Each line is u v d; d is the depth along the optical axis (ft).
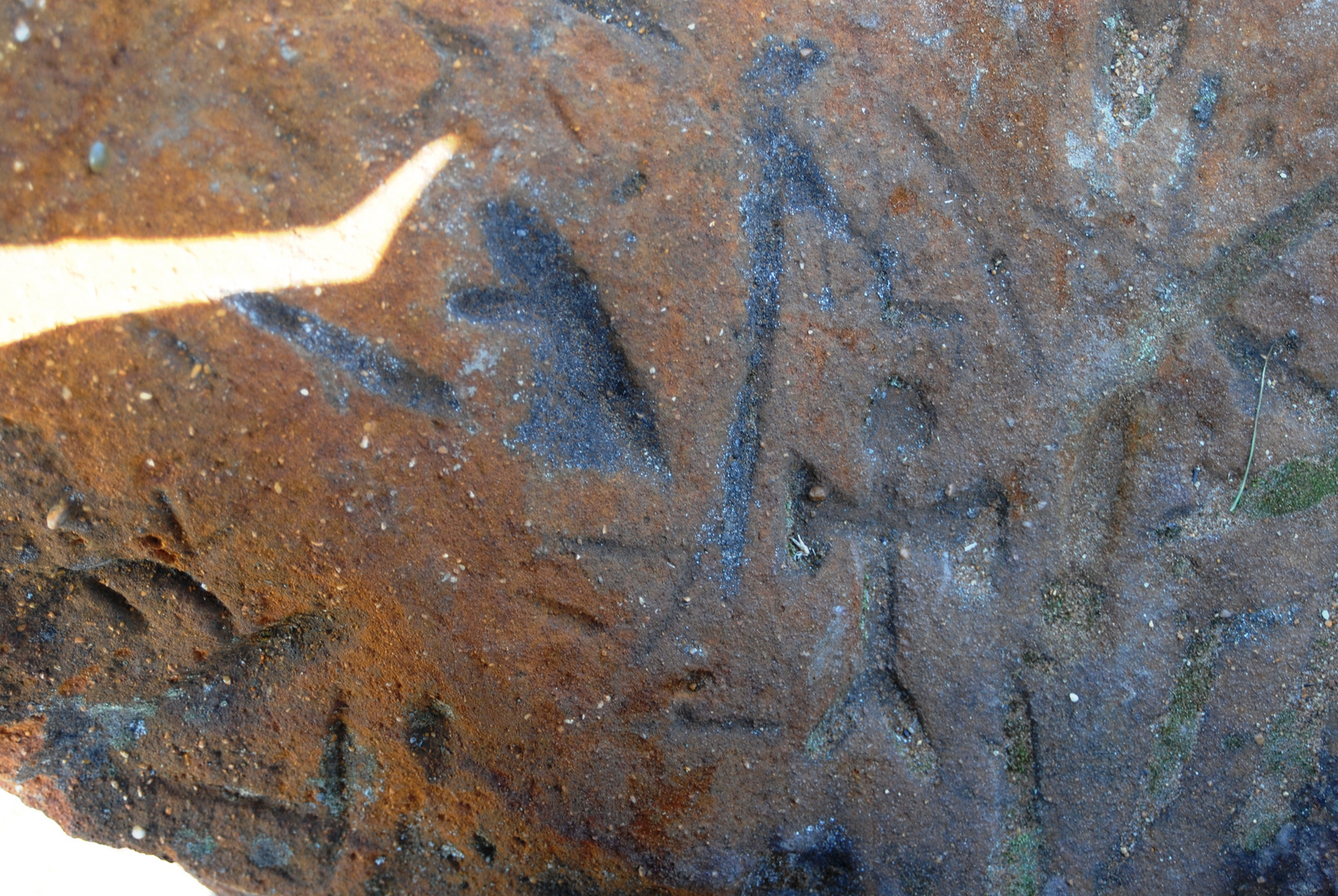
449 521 2.73
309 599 2.78
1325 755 3.00
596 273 2.74
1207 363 2.92
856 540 2.88
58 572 2.83
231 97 2.64
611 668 2.78
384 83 2.68
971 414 2.87
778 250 2.81
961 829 2.89
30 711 2.91
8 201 2.60
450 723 2.83
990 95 2.86
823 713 2.85
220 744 2.90
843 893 2.89
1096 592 2.93
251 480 2.71
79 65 2.61
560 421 2.75
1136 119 2.92
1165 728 2.94
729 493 2.81
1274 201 2.93
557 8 2.75
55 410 2.67
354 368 2.69
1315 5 2.92
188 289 2.65
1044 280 2.88
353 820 2.92
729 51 2.78
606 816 2.81
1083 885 2.92
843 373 2.83
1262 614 2.97
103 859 3.51
